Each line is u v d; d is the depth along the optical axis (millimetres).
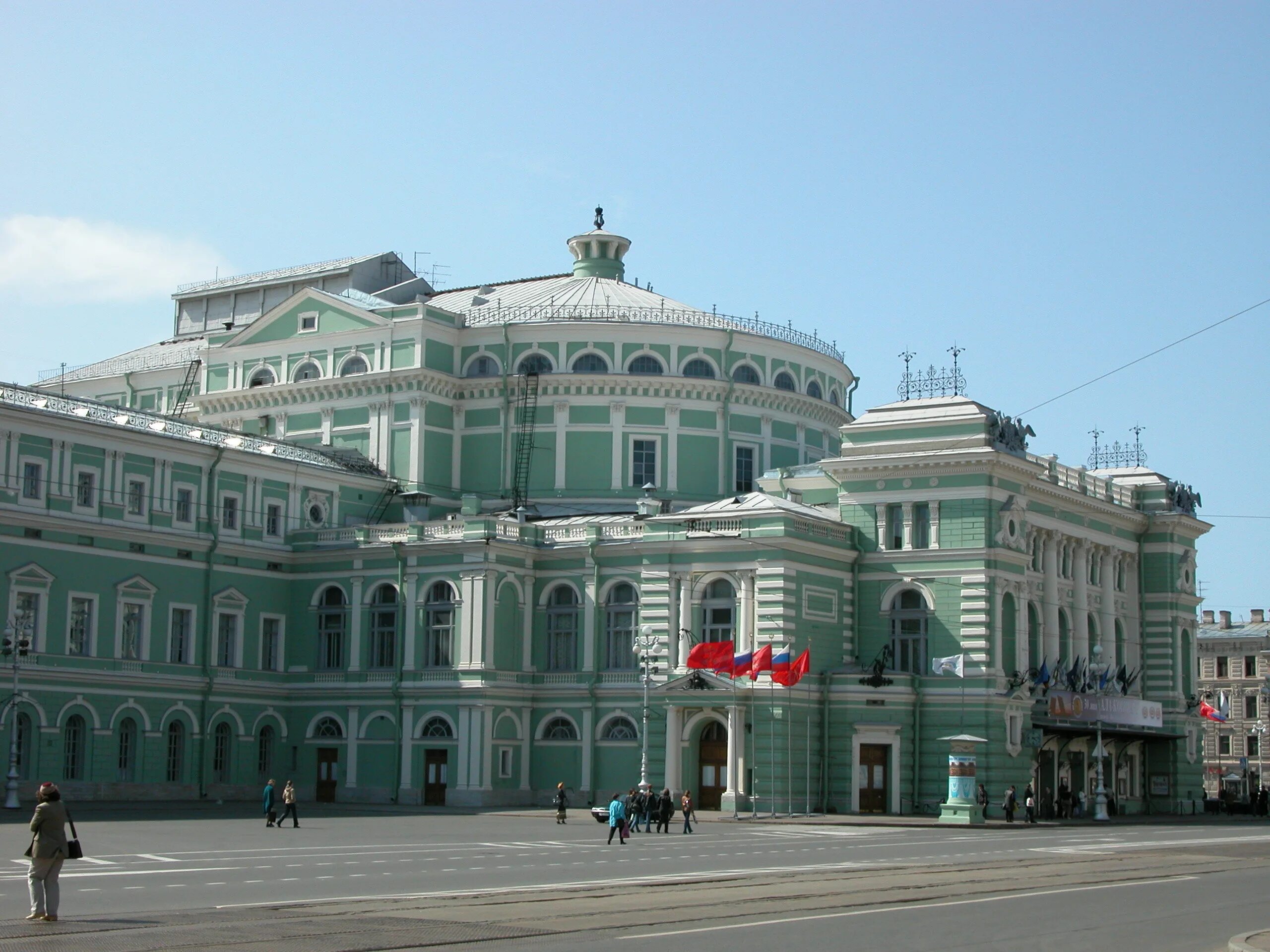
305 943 29109
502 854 53594
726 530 89688
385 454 107188
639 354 108812
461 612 92375
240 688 95188
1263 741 163625
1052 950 29594
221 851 53031
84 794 86125
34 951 27781
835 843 62844
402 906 35812
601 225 123875
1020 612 92188
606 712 92062
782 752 86000
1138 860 55250
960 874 46781
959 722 88312
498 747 91688
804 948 29297
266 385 112250
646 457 107625
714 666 85312
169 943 29016
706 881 43312
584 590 94000
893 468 91812
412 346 107438
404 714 93312
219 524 94875
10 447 84000
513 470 107312
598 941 29969
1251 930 32969
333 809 85625
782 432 111750
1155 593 112125
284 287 127625
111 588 88562
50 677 84812
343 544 97125
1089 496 102875
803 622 88750
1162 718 107688
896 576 91625
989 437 90500
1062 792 97062
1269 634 165875
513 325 108938
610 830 63562
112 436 88812
